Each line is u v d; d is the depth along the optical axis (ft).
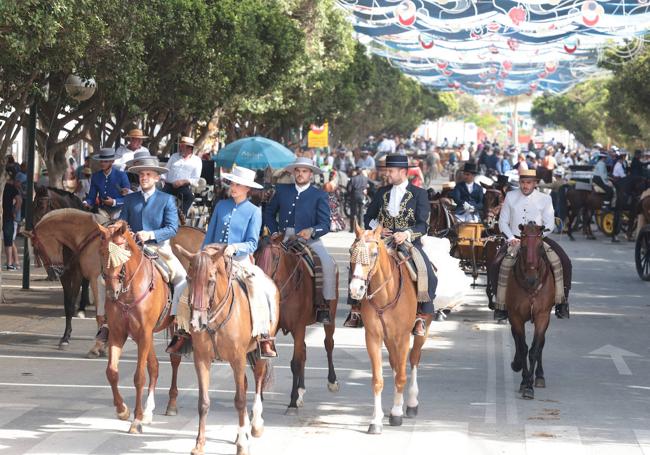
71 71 70.13
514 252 47.14
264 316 36.04
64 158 90.43
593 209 134.41
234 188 38.22
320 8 142.82
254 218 38.19
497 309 47.34
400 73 321.32
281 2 124.57
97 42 64.49
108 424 38.78
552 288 45.91
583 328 65.05
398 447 36.27
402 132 402.31
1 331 59.36
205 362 34.42
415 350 41.19
